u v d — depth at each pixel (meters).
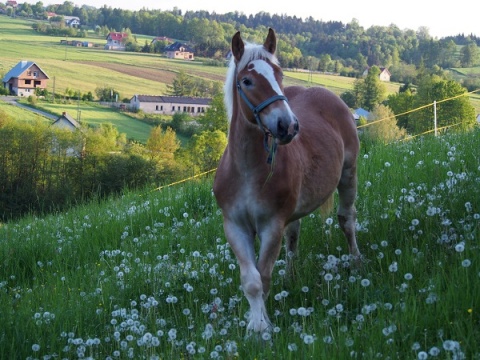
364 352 4.20
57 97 111.75
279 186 5.15
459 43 144.38
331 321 4.88
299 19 164.62
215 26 180.50
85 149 46.16
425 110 30.73
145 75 138.50
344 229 6.61
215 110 54.56
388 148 11.26
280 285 6.02
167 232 8.73
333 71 106.50
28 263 8.70
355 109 73.81
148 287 6.69
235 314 5.53
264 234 5.24
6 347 5.39
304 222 7.46
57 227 10.55
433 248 5.97
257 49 5.11
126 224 9.73
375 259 6.14
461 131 12.29
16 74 120.31
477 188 6.90
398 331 4.37
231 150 5.21
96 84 125.06
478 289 4.59
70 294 6.69
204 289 6.39
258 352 4.53
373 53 124.88
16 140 43.50
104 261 7.94
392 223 6.75
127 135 82.38
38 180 41.84
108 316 6.14
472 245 5.51
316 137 6.05
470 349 3.95
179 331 5.47
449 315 4.47
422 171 8.55
